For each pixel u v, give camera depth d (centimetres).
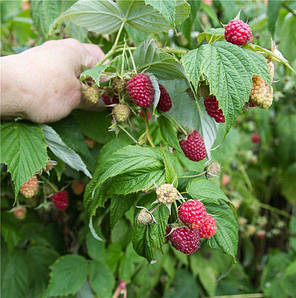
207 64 21
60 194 34
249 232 64
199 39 26
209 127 27
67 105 27
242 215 67
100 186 25
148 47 25
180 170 27
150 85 25
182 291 53
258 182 72
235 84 21
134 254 41
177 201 25
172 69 25
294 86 45
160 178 24
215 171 27
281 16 42
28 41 47
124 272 40
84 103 29
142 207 23
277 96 44
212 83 21
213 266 53
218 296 57
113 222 26
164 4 23
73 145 30
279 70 41
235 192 61
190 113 28
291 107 65
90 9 28
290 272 54
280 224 67
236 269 60
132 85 25
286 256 64
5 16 50
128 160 24
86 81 28
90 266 40
